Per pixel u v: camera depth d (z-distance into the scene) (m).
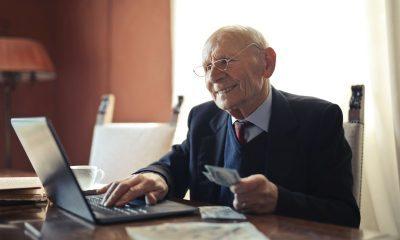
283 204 1.02
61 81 3.34
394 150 1.51
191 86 2.25
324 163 1.23
